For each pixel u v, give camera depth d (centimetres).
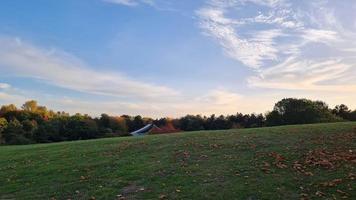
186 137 3000
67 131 8806
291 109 8350
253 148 2375
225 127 10569
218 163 2052
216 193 1594
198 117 11125
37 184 1905
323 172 1798
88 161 2319
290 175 1778
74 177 1977
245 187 1642
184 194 1605
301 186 1623
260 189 1611
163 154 2362
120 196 1636
